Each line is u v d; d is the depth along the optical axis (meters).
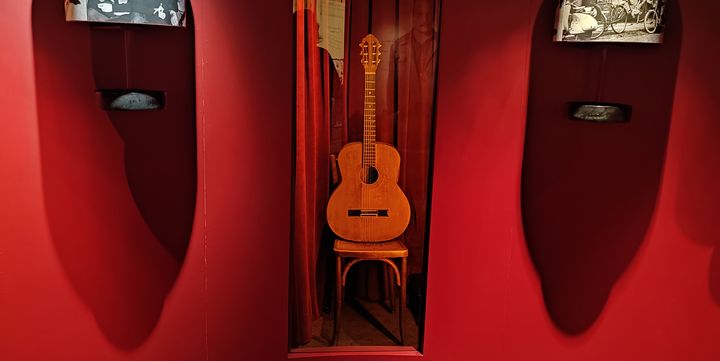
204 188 1.80
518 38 1.83
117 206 1.75
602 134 1.88
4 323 1.68
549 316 2.00
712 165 1.86
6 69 1.58
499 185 1.91
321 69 2.26
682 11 1.77
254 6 1.75
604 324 1.99
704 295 1.95
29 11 1.58
